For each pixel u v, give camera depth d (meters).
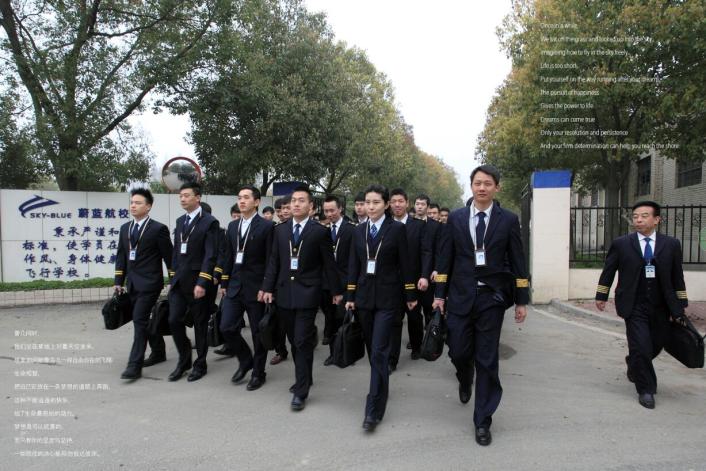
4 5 8.56
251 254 4.59
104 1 9.09
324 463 3.11
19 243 8.97
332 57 13.02
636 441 3.38
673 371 5.02
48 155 8.86
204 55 9.87
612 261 4.41
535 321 7.42
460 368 3.88
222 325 4.56
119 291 5.05
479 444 3.35
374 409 3.61
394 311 3.89
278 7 12.45
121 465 3.09
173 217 10.18
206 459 3.16
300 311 4.08
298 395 4.02
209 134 11.22
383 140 21.67
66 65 8.65
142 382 4.70
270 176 13.66
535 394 4.30
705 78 8.28
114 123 9.66
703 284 8.49
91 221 9.41
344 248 6.00
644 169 17.52
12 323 7.12
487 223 3.57
